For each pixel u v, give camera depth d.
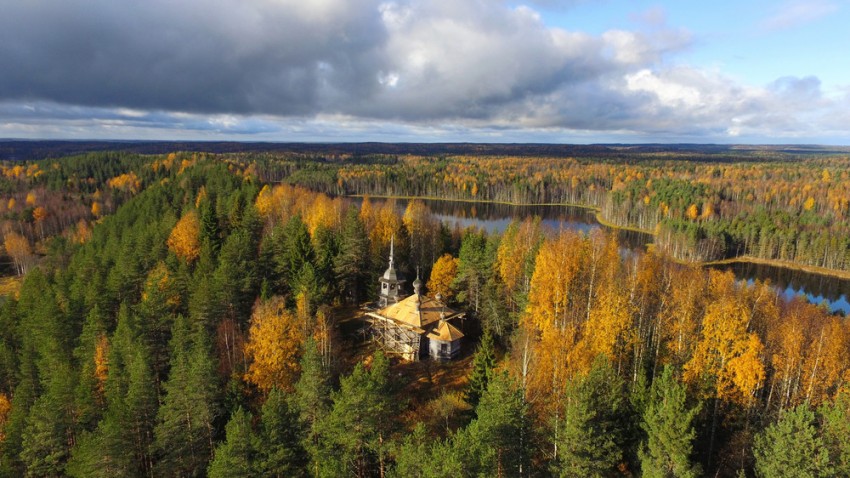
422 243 105.06
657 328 58.31
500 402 36.38
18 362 70.00
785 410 44.84
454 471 30.00
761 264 164.75
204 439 49.38
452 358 69.44
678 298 58.84
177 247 95.00
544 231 100.69
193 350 57.03
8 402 63.94
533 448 38.72
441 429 50.97
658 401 41.28
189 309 70.00
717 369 48.53
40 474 50.09
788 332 53.16
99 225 141.12
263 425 47.06
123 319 62.78
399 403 49.00
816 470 36.66
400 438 42.00
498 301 73.38
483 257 80.38
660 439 37.19
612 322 52.25
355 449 41.75
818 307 84.00
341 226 106.31
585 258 68.31
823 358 50.84
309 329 63.50
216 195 134.75
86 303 77.12
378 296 86.19
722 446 47.91
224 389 57.56
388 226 100.19
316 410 45.62
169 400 49.34
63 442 52.50
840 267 158.12
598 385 41.66
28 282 94.25
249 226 102.44
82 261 98.06
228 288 69.69
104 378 60.38
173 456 47.03
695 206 196.50
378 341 73.44
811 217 182.62
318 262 82.25
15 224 169.38
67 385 54.72
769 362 54.56
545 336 55.00
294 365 56.62
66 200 194.62
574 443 37.31
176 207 134.75
